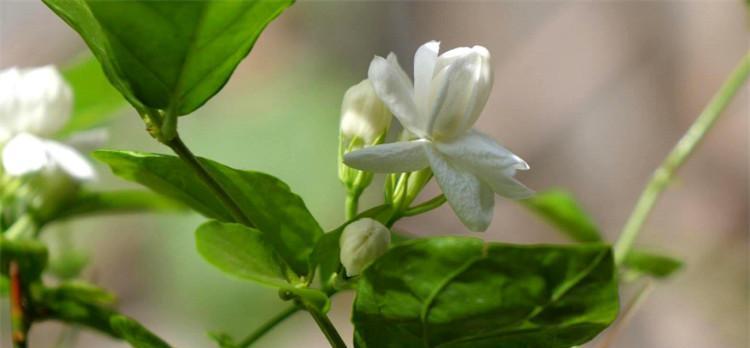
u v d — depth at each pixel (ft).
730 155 3.04
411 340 1.09
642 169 3.12
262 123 2.73
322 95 2.93
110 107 1.38
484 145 1.11
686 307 2.81
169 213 1.36
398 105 1.10
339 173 1.16
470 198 1.10
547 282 1.04
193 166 1.09
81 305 1.25
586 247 1.02
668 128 3.13
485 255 1.03
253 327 2.48
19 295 1.22
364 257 1.09
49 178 1.30
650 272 1.42
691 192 3.05
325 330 1.10
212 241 1.10
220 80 1.08
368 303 1.07
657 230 3.02
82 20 1.07
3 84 1.27
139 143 2.62
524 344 1.08
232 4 1.04
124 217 2.73
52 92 1.28
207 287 2.55
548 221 1.46
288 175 2.63
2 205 1.29
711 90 3.08
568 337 1.08
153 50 1.06
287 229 1.13
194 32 1.05
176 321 2.61
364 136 1.15
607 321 1.06
